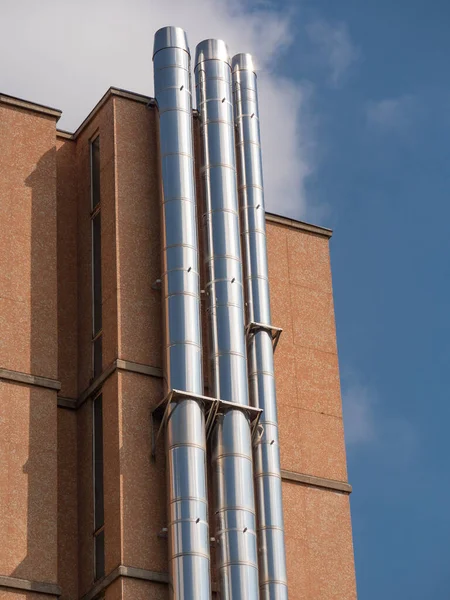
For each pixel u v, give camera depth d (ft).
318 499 156.56
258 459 149.07
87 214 157.69
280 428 157.89
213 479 144.15
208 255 153.79
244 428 146.30
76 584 142.20
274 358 161.07
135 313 148.87
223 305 151.33
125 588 136.77
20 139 155.02
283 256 167.53
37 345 146.92
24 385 144.66
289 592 150.10
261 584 143.95
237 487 143.13
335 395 163.22
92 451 146.20
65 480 146.30
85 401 148.87
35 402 144.66
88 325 152.35
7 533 138.10
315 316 166.30
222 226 154.92
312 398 161.58
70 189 160.35
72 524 144.77
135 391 145.48
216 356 149.18
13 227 150.92
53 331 148.25
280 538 146.30
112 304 149.07
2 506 139.03
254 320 155.53
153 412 144.97
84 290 154.71
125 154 155.74
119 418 143.54
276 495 148.05
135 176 155.12
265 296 157.17
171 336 146.92
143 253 151.84
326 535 155.02
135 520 140.05
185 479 140.36
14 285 148.36
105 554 139.74
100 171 157.07
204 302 153.69
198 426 143.33
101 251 153.48
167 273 149.69
